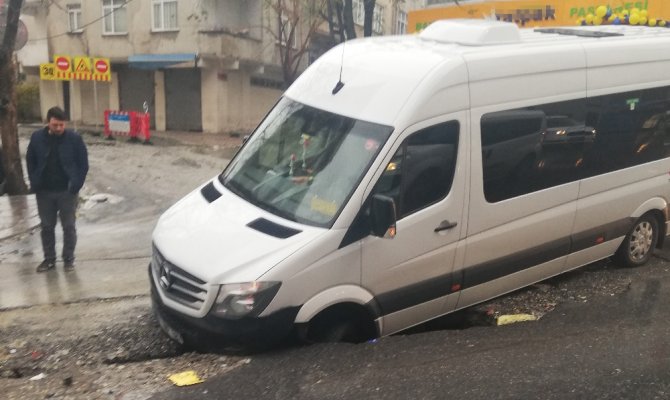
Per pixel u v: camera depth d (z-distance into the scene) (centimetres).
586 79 543
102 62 2228
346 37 1814
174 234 448
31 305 565
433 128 442
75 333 496
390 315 446
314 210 427
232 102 2638
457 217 463
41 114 3077
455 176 456
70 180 655
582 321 499
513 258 513
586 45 550
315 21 2225
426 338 457
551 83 516
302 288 396
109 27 2666
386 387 375
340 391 370
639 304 539
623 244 634
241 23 2606
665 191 641
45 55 2903
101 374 413
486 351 432
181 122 2650
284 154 482
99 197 1132
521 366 406
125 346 470
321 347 425
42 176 654
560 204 539
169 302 417
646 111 600
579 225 563
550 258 547
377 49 507
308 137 473
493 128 477
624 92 577
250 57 2570
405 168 432
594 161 563
